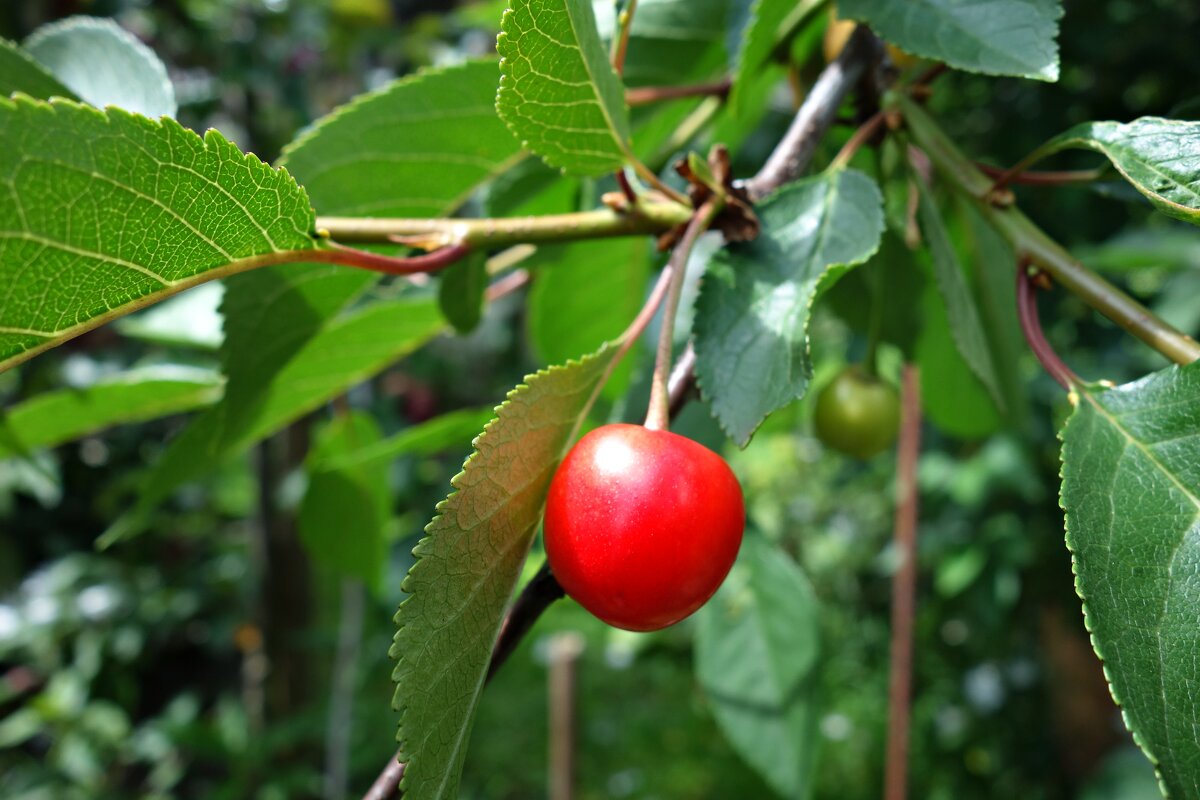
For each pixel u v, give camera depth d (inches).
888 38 6.6
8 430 9.2
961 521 25.0
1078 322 21.1
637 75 9.8
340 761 21.6
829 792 35.5
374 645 27.3
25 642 31.8
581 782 35.5
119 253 5.3
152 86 7.3
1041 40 6.3
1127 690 5.0
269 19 27.0
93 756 30.2
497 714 38.9
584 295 10.1
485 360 34.2
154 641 34.6
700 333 6.2
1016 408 9.9
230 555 35.7
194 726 28.4
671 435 5.6
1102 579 5.2
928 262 9.9
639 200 6.5
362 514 10.8
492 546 5.4
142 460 34.7
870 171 8.9
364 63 31.0
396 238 6.3
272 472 24.0
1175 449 5.4
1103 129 5.9
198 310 9.7
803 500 39.6
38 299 5.2
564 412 5.7
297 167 7.5
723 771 36.2
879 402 9.5
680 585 5.4
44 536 34.5
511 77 5.8
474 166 7.9
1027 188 17.8
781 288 6.2
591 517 5.4
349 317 8.5
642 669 41.6
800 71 8.9
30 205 5.0
